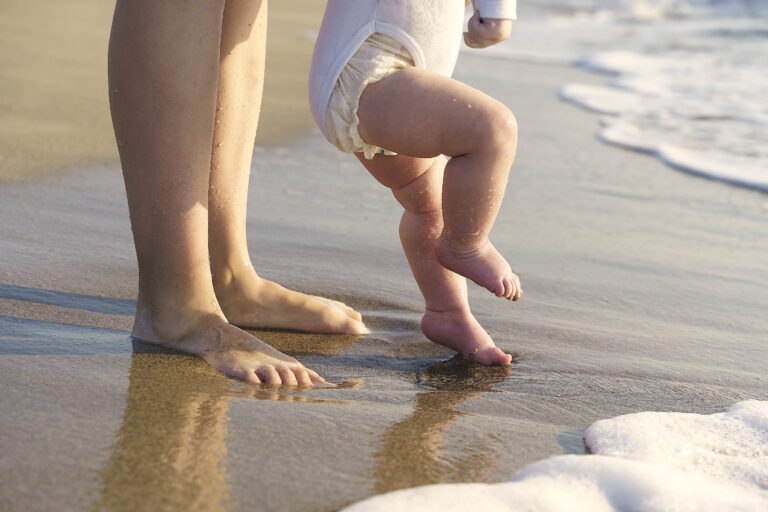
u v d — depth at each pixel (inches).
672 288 119.6
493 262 82.4
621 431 67.7
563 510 53.7
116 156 157.5
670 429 69.1
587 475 58.1
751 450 66.1
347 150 83.7
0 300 89.3
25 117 173.6
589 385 82.0
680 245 142.8
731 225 157.0
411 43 80.4
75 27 269.6
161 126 75.7
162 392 68.3
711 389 82.1
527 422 70.6
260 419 64.7
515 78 298.0
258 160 173.9
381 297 106.9
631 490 56.9
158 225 78.6
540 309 107.0
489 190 78.3
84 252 108.6
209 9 75.2
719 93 279.1
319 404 69.7
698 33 423.2
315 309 95.4
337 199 151.7
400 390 77.7
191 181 78.3
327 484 55.4
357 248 125.0
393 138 79.7
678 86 290.8
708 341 98.7
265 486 54.4
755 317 109.4
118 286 98.4
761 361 92.7
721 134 227.1
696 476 60.6
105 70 220.5
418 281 92.0
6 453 55.3
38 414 61.6
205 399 67.6
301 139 193.5
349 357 88.0
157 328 81.1
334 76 80.3
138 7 73.7
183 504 51.3
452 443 64.0
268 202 145.5
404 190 89.9
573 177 184.5
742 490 59.2
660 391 81.0
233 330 81.5
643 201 169.6
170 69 74.5
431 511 51.9
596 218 156.0
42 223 118.0
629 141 218.5
